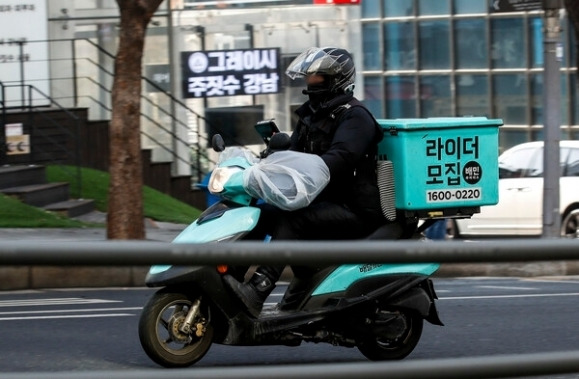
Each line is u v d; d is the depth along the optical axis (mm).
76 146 26547
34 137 26922
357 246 3873
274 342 9352
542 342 11195
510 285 17281
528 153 27016
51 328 12055
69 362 10039
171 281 8914
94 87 29578
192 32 30578
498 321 12648
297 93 30828
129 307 13984
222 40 30734
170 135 30266
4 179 23719
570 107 37844
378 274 9562
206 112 30781
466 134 9805
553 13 20812
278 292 15680
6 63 28766
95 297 15266
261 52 30562
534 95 37938
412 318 9977
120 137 18953
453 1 38750
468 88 38844
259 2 30859
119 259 3590
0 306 14102
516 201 26672
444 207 9766
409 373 4156
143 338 9172
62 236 20469
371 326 9570
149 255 3627
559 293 15711
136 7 18719
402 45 39500
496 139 9914
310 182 9211
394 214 9680
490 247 4066
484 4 38375
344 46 31500
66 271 16125
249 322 9180
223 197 9508
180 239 9352
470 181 9828
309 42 31078
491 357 4332
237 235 9273
